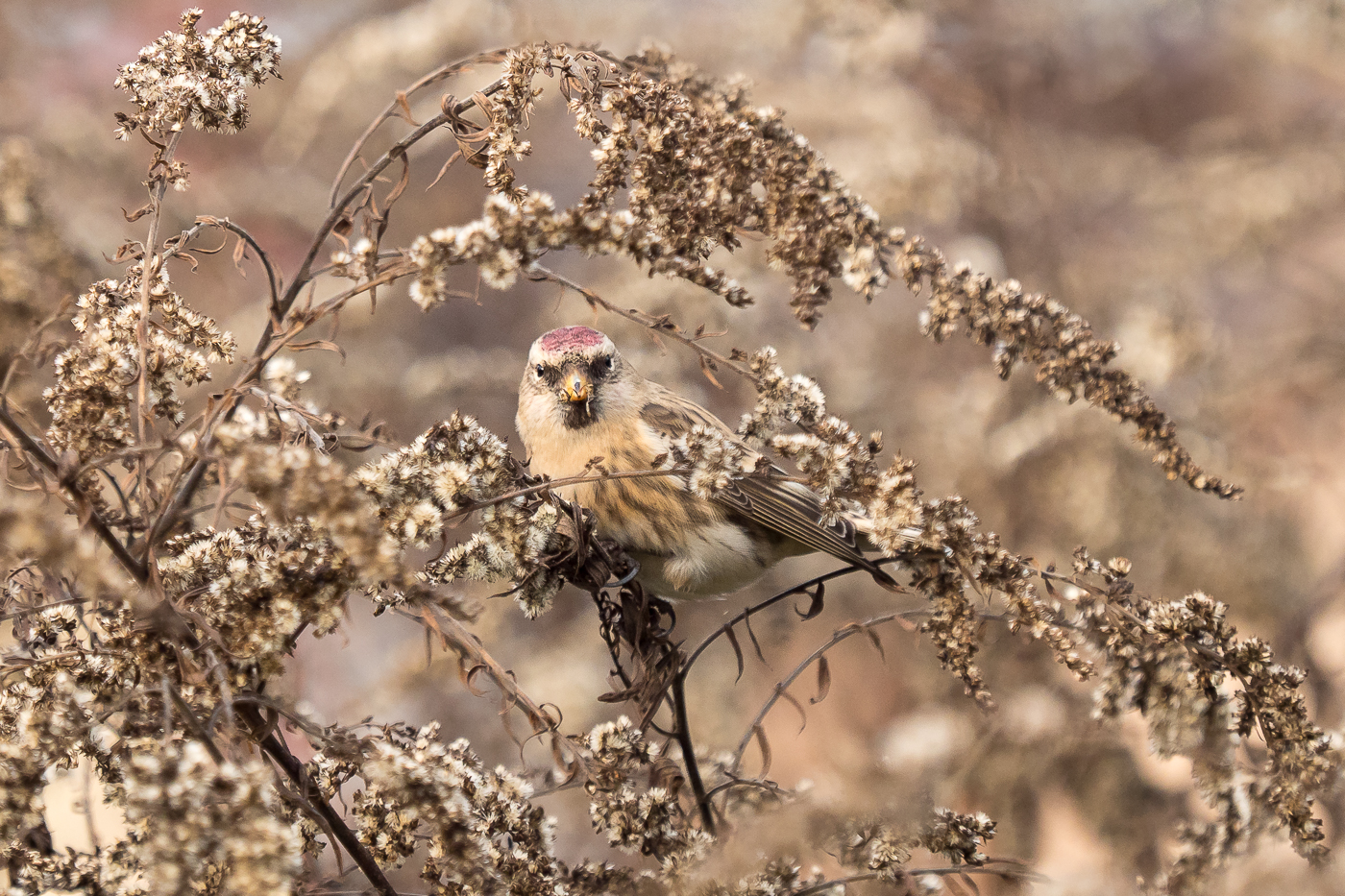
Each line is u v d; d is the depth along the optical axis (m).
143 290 3.76
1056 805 8.23
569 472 7.52
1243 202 11.59
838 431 4.23
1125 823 7.45
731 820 5.16
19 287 4.52
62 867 3.68
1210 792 4.06
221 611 3.40
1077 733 7.50
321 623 3.39
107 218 10.98
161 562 3.59
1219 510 10.38
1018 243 11.52
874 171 10.85
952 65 12.13
